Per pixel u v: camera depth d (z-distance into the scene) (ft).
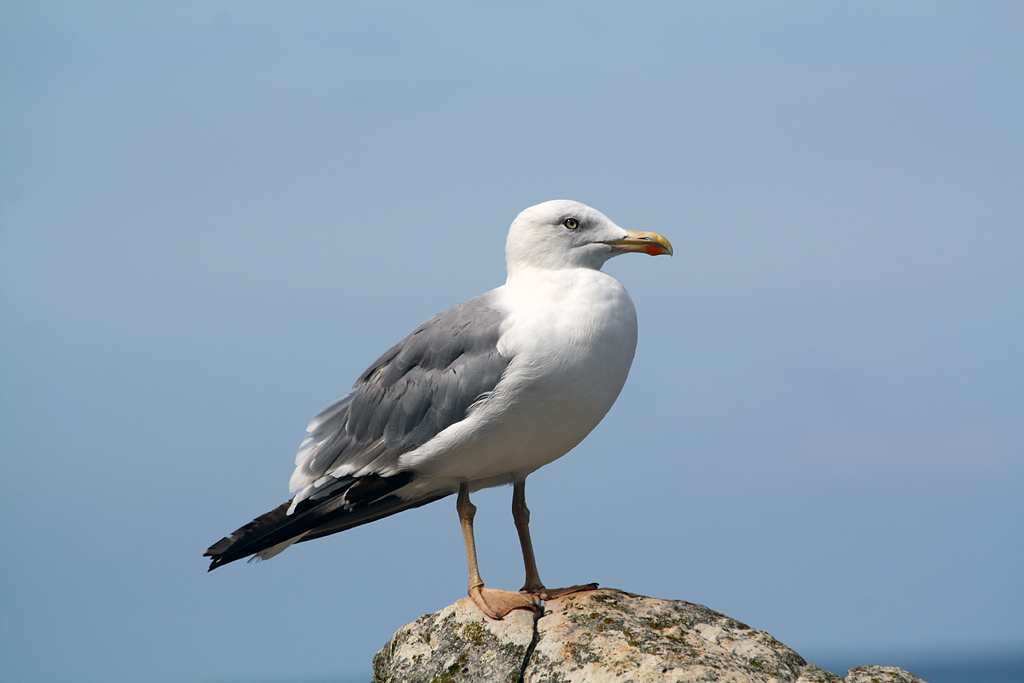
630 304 36.88
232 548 38.75
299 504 38.47
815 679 32.81
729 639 34.60
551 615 35.58
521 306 36.09
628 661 32.45
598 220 37.63
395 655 35.60
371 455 37.73
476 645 34.55
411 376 37.32
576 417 35.88
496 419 35.19
